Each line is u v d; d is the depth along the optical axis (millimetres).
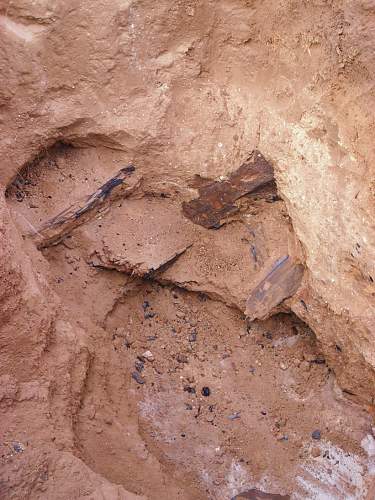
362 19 1729
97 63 2012
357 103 1817
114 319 2131
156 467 1840
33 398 1687
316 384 2098
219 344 2178
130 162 2104
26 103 2021
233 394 2082
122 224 2129
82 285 2080
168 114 2078
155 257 2105
